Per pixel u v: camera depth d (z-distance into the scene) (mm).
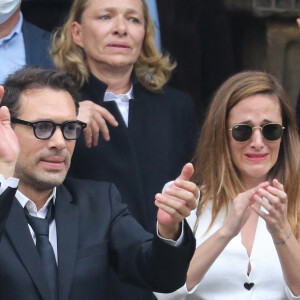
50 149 15508
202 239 17547
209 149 18000
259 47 28141
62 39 20750
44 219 15617
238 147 17812
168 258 14695
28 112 15523
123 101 20672
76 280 15281
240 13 28000
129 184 19719
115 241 15867
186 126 21047
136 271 15469
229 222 16703
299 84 28359
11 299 14805
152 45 21188
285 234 16469
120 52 20312
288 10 28281
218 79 25656
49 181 15508
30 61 21406
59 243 15461
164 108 20812
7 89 15727
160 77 21109
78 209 16031
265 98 17844
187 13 25250
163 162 20297
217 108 18016
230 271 17172
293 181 18141
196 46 25344
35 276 14953
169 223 14547
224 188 17781
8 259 14969
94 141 19094
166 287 15000
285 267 16688
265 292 17203
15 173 15547
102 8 20312
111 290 16219
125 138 19875
